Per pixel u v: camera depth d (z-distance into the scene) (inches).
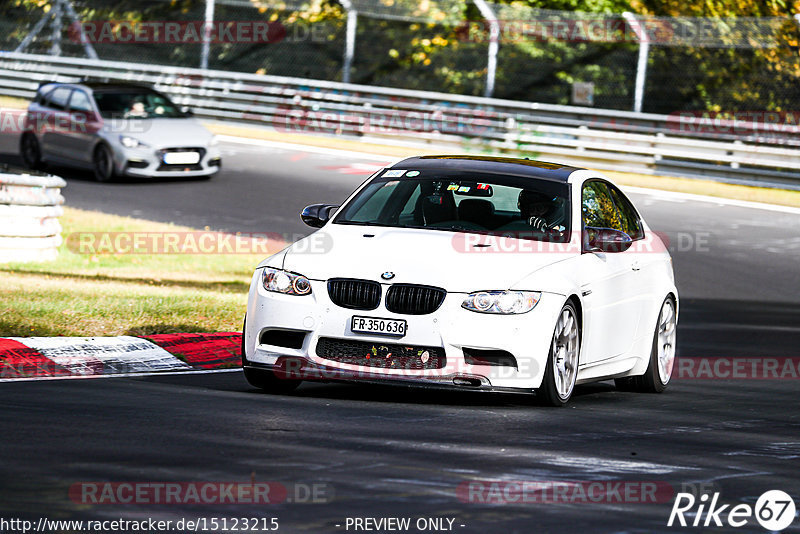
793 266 2581.2
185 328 1587.1
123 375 1322.6
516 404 1205.7
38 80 4758.9
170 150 3206.2
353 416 1074.1
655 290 1412.4
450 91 4655.5
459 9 4675.2
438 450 931.3
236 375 1362.0
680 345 1813.5
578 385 1373.0
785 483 895.1
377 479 822.5
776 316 2111.2
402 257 1175.0
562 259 1226.0
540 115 3944.4
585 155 3821.4
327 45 4884.4
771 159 3548.2
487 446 959.0
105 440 923.4
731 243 2783.0
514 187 1310.3
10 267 2052.2
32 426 971.9
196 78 4520.2
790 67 4156.0
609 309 1291.8
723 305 2196.1
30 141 3410.4
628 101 4365.2
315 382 1332.4
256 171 3467.0
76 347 1413.6
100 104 3284.9
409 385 1139.3
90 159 3238.2
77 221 2618.1
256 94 4439.0
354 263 1170.6
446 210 1277.1
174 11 5093.5
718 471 923.4
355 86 4220.0
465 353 1136.2
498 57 4547.2
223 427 992.9
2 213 2132.1
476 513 748.0
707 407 1289.4
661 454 976.3
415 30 4709.6
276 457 878.4
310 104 4306.1
